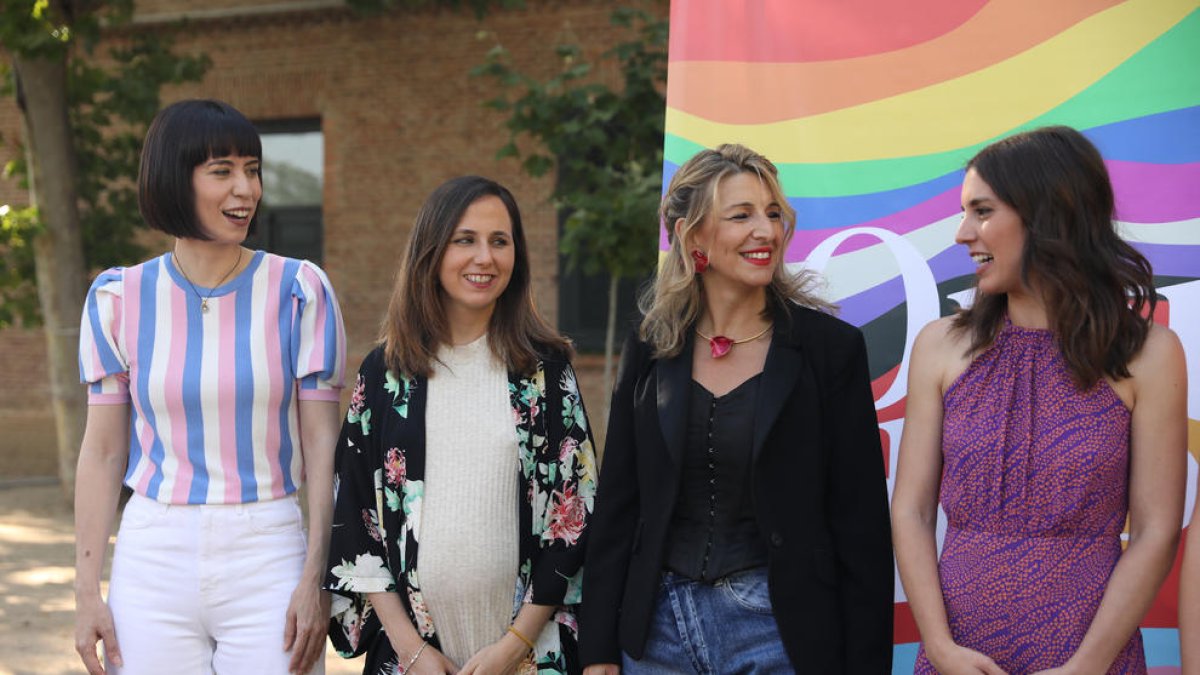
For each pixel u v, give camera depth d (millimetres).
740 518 2281
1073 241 1989
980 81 2832
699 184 2299
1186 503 2691
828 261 2936
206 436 2527
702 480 2301
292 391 2611
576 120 6543
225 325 2566
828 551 2254
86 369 2578
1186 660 1974
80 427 7703
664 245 2836
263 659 2492
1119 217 2725
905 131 2885
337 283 10266
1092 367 1978
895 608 2857
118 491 2625
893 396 2893
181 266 2596
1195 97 2684
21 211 7500
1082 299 1973
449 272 2441
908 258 2881
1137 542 1971
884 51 2896
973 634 2039
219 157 2477
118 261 8125
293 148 10609
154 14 10484
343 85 10125
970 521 2078
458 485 2420
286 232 10734
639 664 2342
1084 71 2760
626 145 6562
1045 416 2027
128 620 2494
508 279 2490
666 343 2363
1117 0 2734
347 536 2461
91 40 7668
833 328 2322
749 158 2314
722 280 2346
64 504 7836
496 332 2518
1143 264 2023
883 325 2900
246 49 10383
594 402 9523
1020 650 1995
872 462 2277
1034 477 2008
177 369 2523
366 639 2529
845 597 2256
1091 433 1985
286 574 2545
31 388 11656
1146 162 2713
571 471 2477
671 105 3035
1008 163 2029
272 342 2570
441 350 2516
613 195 6445
